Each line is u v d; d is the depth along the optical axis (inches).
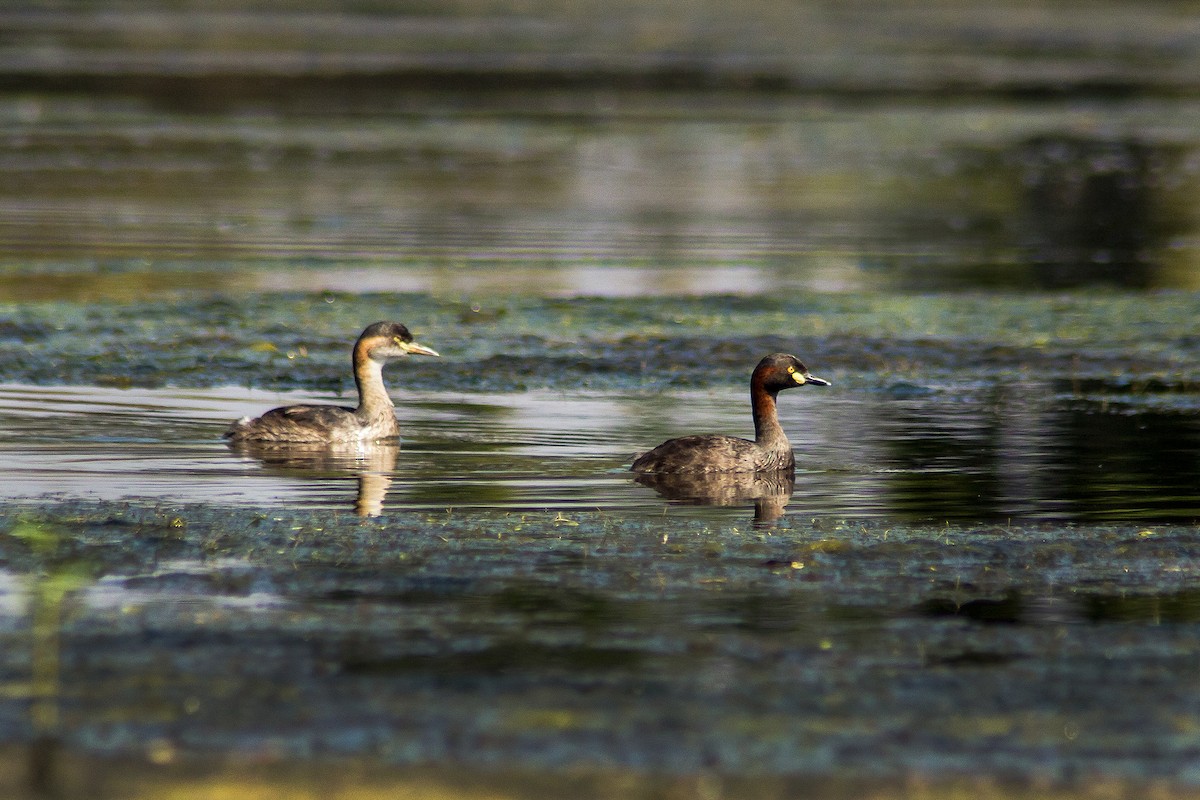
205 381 892.0
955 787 358.0
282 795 349.1
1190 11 4087.1
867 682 418.6
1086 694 411.8
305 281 1230.9
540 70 2800.2
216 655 431.8
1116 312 1137.4
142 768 362.0
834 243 1453.0
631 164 1910.7
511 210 1603.1
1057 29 3666.3
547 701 403.2
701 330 1060.5
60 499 605.0
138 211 1556.3
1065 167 1957.4
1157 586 504.7
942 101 2502.5
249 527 560.1
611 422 794.8
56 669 420.5
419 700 402.6
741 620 467.2
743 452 672.4
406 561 521.3
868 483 657.6
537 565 519.8
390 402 748.0
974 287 1239.5
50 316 1069.8
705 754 373.1
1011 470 680.4
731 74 2805.1
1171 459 701.9
